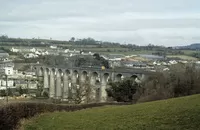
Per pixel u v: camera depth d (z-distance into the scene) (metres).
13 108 29.97
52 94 143.12
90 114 31.41
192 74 79.12
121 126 24.73
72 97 98.00
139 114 27.95
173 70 84.56
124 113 29.52
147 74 89.00
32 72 195.75
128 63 192.12
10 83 152.38
